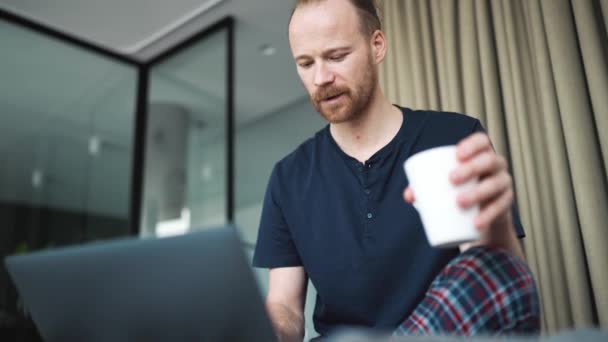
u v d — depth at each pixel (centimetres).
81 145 310
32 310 58
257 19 289
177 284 50
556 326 153
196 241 49
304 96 338
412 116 103
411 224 90
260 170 343
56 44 305
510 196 49
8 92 290
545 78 169
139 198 315
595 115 157
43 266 56
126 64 334
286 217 102
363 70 97
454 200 47
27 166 291
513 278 54
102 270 53
